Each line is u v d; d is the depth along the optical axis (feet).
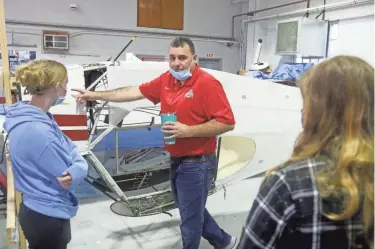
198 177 6.99
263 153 11.14
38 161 4.69
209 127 6.60
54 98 4.99
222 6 29.73
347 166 2.46
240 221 10.64
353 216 2.48
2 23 6.73
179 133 6.46
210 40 29.60
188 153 6.96
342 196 2.44
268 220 2.64
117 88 8.54
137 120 11.38
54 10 24.04
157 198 9.84
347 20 20.97
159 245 9.13
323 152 2.64
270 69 21.83
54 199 4.89
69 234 5.38
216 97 6.67
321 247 2.53
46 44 23.68
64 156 4.82
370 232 2.50
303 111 2.82
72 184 4.87
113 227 10.11
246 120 10.41
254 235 2.71
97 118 8.57
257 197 2.76
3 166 10.83
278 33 22.54
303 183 2.54
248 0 29.04
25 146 4.66
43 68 4.73
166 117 6.50
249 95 10.32
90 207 11.50
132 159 13.47
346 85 2.56
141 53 27.20
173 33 28.09
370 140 2.57
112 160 13.51
